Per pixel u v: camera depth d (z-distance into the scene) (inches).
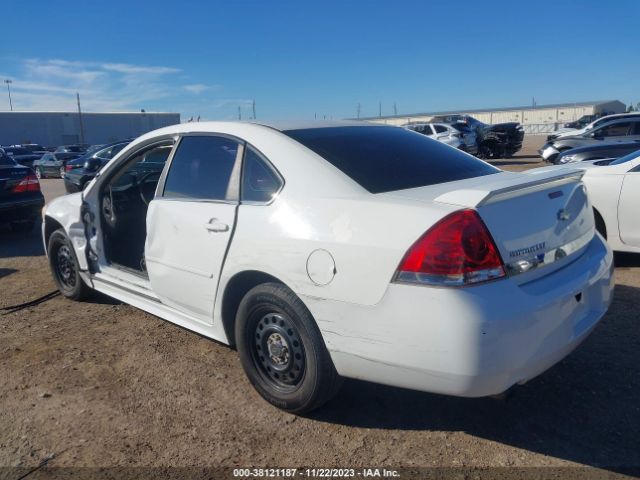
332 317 112.7
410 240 103.5
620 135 588.7
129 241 197.8
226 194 138.4
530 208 112.4
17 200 352.8
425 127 916.0
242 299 132.8
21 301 216.5
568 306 111.7
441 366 100.6
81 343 172.4
